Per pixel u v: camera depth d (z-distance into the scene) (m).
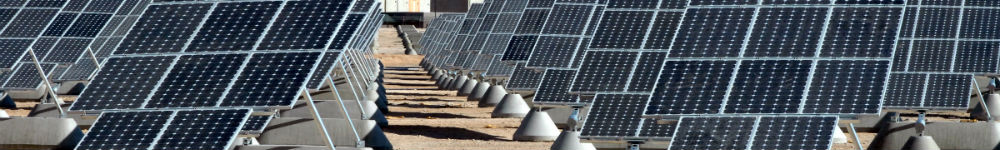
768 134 18.64
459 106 50.94
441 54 80.25
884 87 19.27
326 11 21.83
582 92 28.69
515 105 42.50
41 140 28.62
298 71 19.88
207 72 20.42
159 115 19.25
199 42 21.69
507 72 52.59
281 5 22.33
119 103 19.94
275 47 20.91
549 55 38.78
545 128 33.84
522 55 48.12
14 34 36.03
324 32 21.17
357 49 57.44
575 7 41.28
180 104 19.52
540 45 39.34
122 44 22.16
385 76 82.62
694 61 20.77
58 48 39.28
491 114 42.88
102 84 20.61
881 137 29.41
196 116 19.03
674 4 30.66
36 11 37.38
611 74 28.78
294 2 22.33
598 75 29.05
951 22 36.44
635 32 30.05
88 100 20.20
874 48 20.33
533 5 51.00
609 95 24.89
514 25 58.12
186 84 20.17
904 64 33.97
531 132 33.81
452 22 92.81
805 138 18.33
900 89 32.06
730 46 20.92
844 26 21.11
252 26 21.83
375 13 61.44
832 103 19.12
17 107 47.75
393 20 164.00
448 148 31.75
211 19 22.45
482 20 66.19
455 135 35.72
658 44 29.44
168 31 22.25
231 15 22.31
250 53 20.89
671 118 19.61
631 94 25.05
